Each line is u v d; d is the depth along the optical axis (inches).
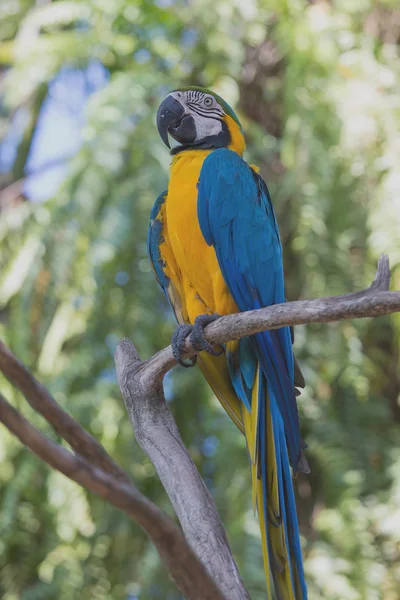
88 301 277.7
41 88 331.3
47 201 289.0
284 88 306.2
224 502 265.4
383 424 287.0
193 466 157.2
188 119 227.9
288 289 297.9
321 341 282.7
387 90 308.0
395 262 277.6
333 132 294.2
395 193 281.7
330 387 285.1
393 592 260.4
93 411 267.4
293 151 293.6
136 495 91.1
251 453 181.6
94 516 275.4
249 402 183.9
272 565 152.3
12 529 268.7
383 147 293.1
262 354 177.3
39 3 346.3
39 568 273.4
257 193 206.2
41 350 281.9
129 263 280.4
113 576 273.9
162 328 284.8
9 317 306.3
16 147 343.3
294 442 170.4
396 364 299.6
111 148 281.3
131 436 272.1
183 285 207.8
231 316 146.7
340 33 315.6
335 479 267.7
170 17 317.7
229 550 141.6
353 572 257.1
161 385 168.7
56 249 278.2
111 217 274.5
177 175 206.1
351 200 293.4
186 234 200.4
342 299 128.1
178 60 313.6
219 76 306.2
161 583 265.4
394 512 263.1
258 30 313.3
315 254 285.6
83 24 337.4
